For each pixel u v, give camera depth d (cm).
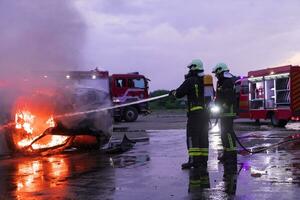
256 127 1838
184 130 1623
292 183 584
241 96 2123
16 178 661
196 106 727
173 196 530
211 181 612
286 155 846
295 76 1803
